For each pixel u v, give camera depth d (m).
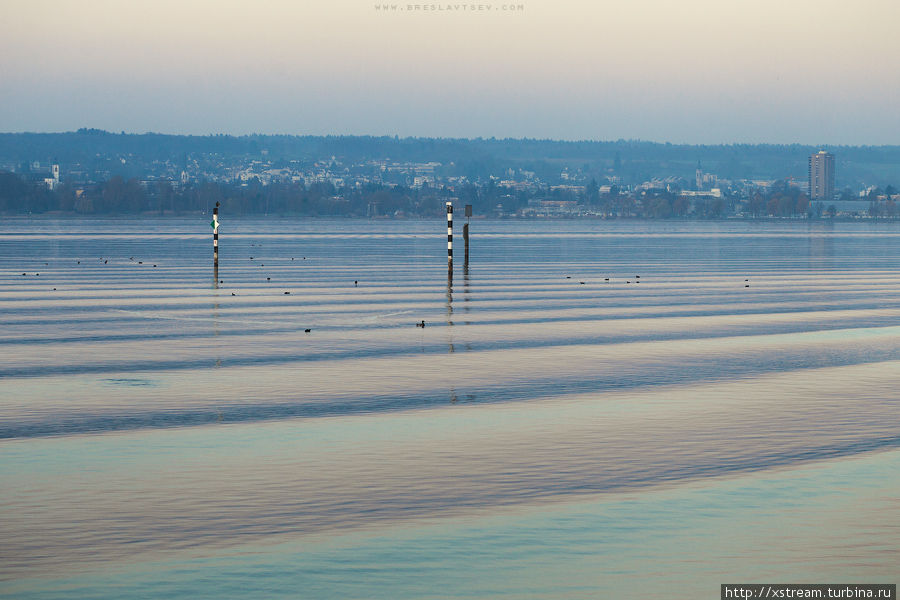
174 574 19.53
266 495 24.89
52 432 32.34
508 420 34.47
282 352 52.88
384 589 18.88
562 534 21.92
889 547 20.97
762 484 25.94
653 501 24.41
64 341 57.41
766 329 65.75
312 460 28.53
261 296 91.44
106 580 19.20
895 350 54.78
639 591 18.73
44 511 23.44
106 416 35.12
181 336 60.06
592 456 29.05
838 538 21.59
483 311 77.81
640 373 45.81
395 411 36.19
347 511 23.59
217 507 23.83
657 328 66.06
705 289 105.75
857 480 26.33
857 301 90.38
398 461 28.42
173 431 32.53
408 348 54.75
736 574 19.53
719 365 48.56
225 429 32.88
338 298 89.62
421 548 21.05
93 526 22.34
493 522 22.78
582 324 68.38
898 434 32.16
